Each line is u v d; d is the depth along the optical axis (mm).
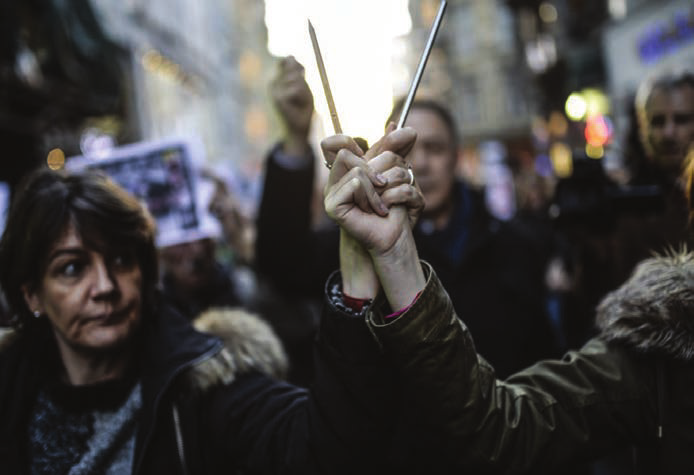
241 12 34000
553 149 14484
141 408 1442
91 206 1403
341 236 1179
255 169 18828
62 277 1413
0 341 1509
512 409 1158
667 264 1223
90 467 1413
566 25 15984
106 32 9500
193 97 19578
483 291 2039
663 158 2295
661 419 1140
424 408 1115
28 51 6941
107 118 10297
